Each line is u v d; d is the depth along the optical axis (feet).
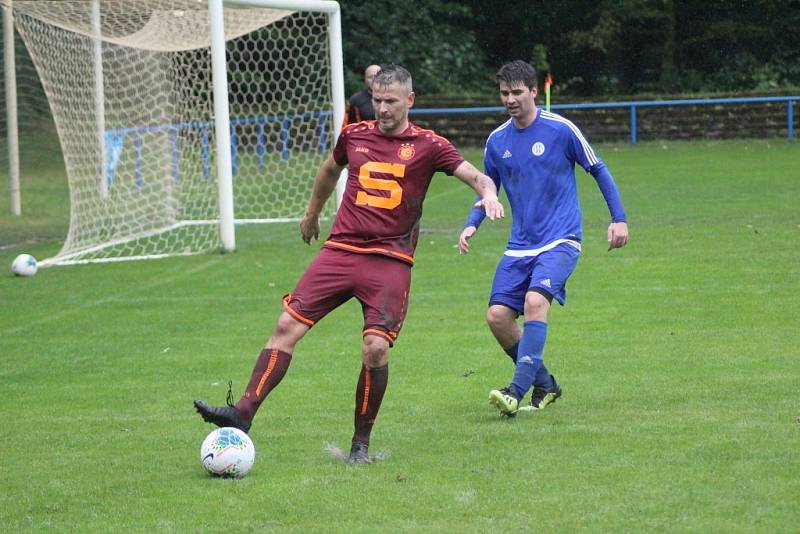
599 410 56.29
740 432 50.70
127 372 69.10
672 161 208.64
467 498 42.91
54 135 195.72
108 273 108.47
